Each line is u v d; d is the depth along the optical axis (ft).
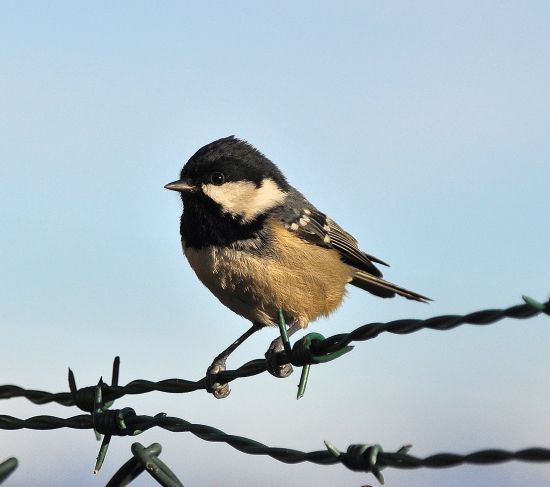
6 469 20.21
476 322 19.56
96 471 24.22
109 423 24.11
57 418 24.80
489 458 17.62
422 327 20.71
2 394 25.45
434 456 18.39
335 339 22.45
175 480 21.77
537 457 17.08
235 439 22.08
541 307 18.26
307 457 20.56
